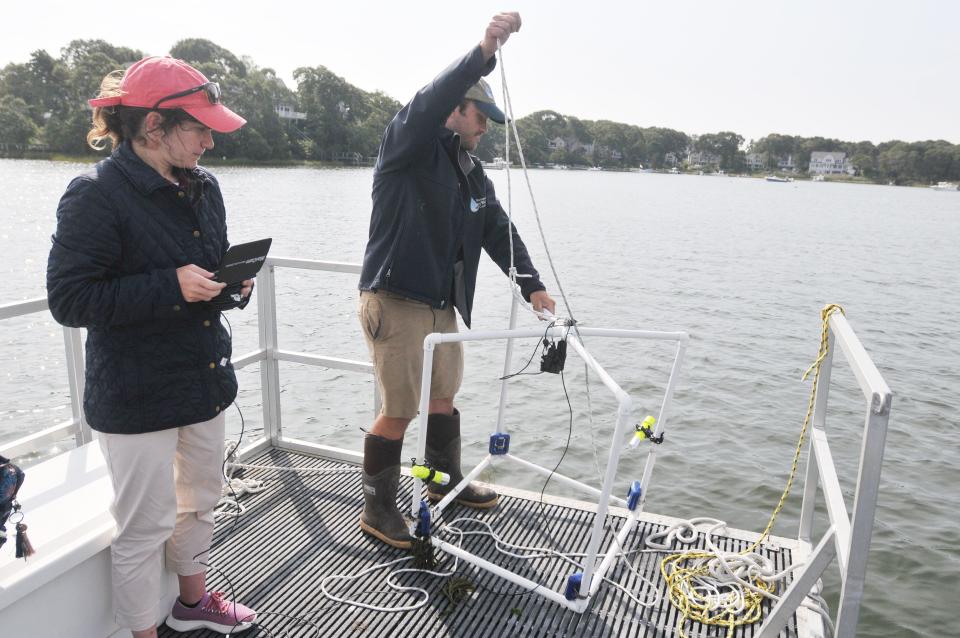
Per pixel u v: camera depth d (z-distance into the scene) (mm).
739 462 6535
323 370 8789
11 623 1835
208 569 2703
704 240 27938
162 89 1803
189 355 1979
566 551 2912
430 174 2670
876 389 1594
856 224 44281
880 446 1618
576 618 2502
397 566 2775
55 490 2250
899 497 6121
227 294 1991
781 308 14078
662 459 6523
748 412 7836
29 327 11117
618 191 78125
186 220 1965
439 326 2861
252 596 2559
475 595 2611
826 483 2197
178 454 2162
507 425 7082
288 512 3168
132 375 1884
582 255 21203
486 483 3512
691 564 2830
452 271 2811
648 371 9094
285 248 20359
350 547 2900
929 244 31922
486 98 2713
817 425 2664
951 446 7281
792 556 2838
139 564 2020
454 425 3193
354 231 25094
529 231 28391
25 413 7680
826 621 2473
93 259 1759
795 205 68188
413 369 2785
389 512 2930
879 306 15086
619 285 15922
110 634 2137
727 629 2453
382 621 2445
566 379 8586
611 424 7258
